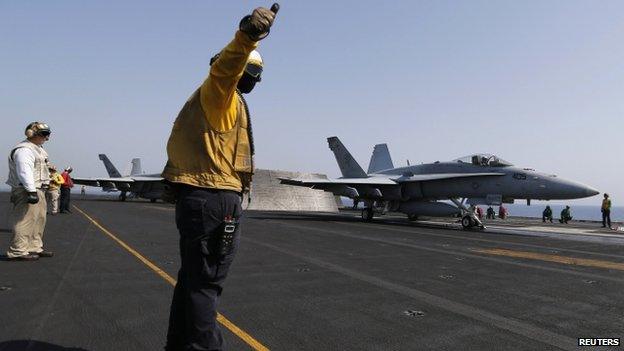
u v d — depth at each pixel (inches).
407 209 956.6
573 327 171.9
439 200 937.5
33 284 227.3
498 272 301.6
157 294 210.1
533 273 300.5
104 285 228.5
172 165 101.0
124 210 1007.6
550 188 750.5
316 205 1877.5
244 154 104.3
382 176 1066.7
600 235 719.1
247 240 468.8
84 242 407.2
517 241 551.8
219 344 106.0
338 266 311.7
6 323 161.3
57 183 624.1
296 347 143.7
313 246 430.3
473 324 173.5
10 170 298.2
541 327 171.2
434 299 215.3
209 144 98.8
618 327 172.9
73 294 207.8
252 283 246.4
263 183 1753.2
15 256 298.7
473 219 815.7
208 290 103.1
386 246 449.1
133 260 309.6
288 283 248.2
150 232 503.2
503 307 201.9
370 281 258.4
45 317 169.8
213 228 99.7
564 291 240.7
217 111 97.5
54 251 347.9
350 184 944.9
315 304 200.8
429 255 384.8
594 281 273.6
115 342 143.4
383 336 156.6
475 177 829.8
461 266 326.0
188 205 98.7
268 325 167.5
